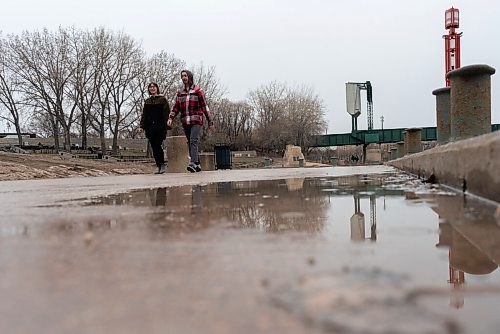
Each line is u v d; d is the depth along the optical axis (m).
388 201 2.96
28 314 0.82
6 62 47.66
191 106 10.20
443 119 7.31
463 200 2.86
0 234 1.79
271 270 1.09
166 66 53.03
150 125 10.34
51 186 6.07
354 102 61.22
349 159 67.19
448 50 28.22
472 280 1.01
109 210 2.72
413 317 0.74
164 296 0.90
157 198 3.58
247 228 1.85
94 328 0.74
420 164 6.28
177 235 1.68
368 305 0.79
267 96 71.69
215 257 1.27
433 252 1.30
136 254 1.33
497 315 0.78
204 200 3.30
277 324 0.73
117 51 50.62
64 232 1.82
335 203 2.92
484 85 4.98
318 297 0.84
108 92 50.66
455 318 0.74
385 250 1.34
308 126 69.06
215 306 0.83
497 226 1.82
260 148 70.06
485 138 2.93
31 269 1.17
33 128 67.19
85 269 1.15
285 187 4.73
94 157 38.97
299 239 1.56
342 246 1.41
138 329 0.73
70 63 48.75
